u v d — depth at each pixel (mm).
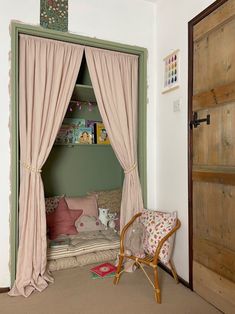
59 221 2631
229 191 1711
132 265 2354
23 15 2094
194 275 2039
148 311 1779
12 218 2055
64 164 2969
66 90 2248
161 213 2266
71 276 2254
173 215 2158
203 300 1920
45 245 2105
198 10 2020
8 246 2066
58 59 2223
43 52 2160
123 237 2213
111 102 2430
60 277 2234
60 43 2242
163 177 2496
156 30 2598
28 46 2123
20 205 2072
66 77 2260
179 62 2252
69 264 2371
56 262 2344
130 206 2482
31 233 2041
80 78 2771
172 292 2031
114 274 2293
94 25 2344
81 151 3053
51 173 2902
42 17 2150
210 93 1863
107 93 2416
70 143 2875
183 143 2205
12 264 2047
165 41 2453
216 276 1813
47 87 2162
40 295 1966
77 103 3018
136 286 2111
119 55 2490
